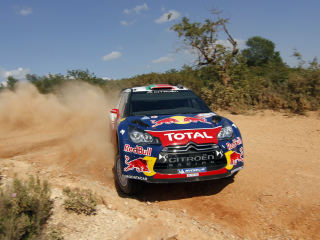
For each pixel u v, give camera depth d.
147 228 3.13
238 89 11.48
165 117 4.62
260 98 11.19
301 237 3.20
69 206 3.52
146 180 3.86
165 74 17.20
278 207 3.84
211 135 4.03
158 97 5.55
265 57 28.73
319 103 10.15
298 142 7.01
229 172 4.07
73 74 18.25
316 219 3.52
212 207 3.92
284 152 6.27
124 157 4.02
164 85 6.17
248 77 12.51
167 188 4.57
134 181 4.05
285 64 15.19
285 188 4.38
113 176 5.11
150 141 3.94
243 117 10.05
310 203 3.90
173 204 4.04
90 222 3.34
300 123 8.73
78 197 3.59
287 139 7.33
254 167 5.37
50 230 3.06
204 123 4.32
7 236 2.68
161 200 4.17
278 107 10.52
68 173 5.02
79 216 3.46
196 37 12.63
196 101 5.52
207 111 5.20
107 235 3.10
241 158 4.27
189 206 3.97
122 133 4.27
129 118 4.76
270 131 8.20
